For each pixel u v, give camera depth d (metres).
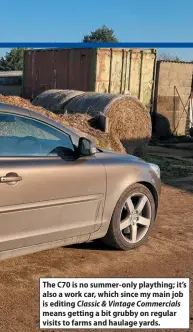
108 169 4.80
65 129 4.65
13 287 4.16
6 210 3.95
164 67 19.23
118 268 4.73
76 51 17.61
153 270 4.75
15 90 26.70
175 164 11.78
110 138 10.21
